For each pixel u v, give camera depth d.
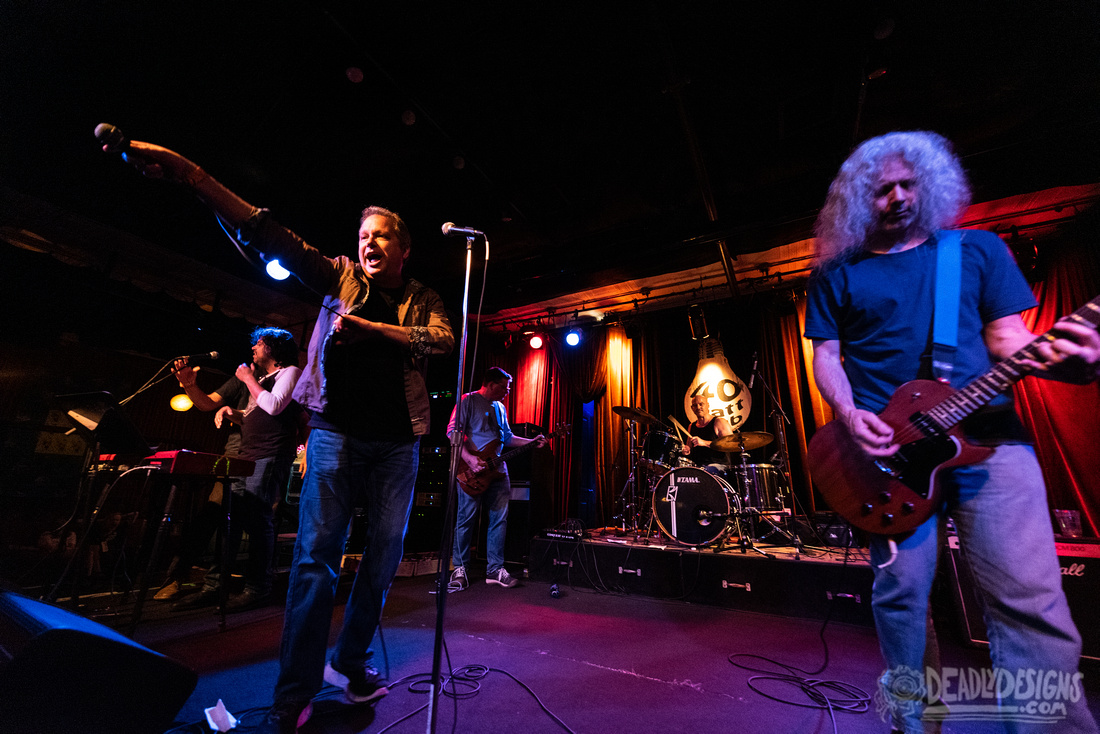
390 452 1.73
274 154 4.19
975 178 3.96
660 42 3.21
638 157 4.34
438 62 3.47
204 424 6.80
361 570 1.71
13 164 3.64
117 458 2.80
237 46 3.25
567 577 4.26
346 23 3.18
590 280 5.79
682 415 6.75
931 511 1.14
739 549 4.02
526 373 7.98
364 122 3.93
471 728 1.54
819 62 3.44
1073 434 4.71
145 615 2.78
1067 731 0.93
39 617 0.93
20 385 5.11
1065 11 3.00
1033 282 5.09
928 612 1.24
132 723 0.89
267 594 3.11
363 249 1.80
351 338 1.48
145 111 3.65
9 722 0.79
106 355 6.00
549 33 3.28
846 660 2.29
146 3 2.93
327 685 1.82
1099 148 3.62
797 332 6.21
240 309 7.02
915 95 3.65
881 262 1.33
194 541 3.20
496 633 2.62
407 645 2.37
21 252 4.56
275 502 3.18
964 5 3.01
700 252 5.21
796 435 5.95
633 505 5.64
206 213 4.48
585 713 1.67
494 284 5.99
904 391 1.17
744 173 4.48
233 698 1.70
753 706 1.76
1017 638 0.98
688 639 2.61
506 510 4.34
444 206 4.95
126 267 5.83
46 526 4.29
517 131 4.06
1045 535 1.02
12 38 3.01
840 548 4.27
